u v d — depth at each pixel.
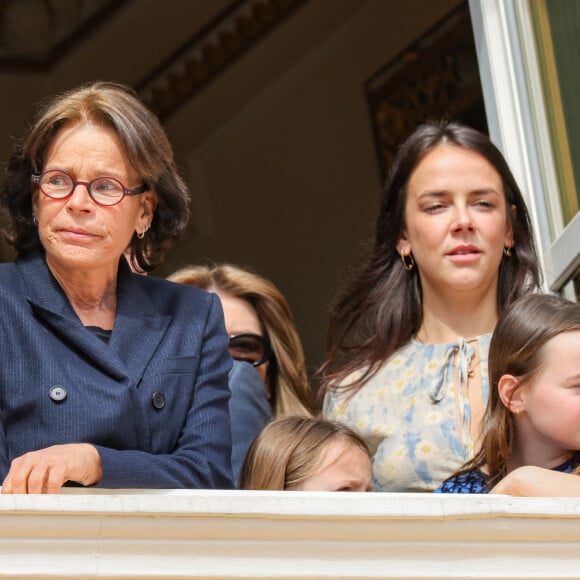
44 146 6.27
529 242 8.50
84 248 6.09
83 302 6.30
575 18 9.12
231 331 9.62
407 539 4.73
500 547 4.74
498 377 7.03
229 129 22.23
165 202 6.62
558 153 9.22
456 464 7.56
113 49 21.81
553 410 6.76
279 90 21.94
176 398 6.15
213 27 21.61
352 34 21.33
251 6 21.41
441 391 7.88
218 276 9.87
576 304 7.04
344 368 8.44
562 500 4.73
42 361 5.96
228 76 21.81
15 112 21.77
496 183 8.34
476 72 20.69
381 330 8.40
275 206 22.42
